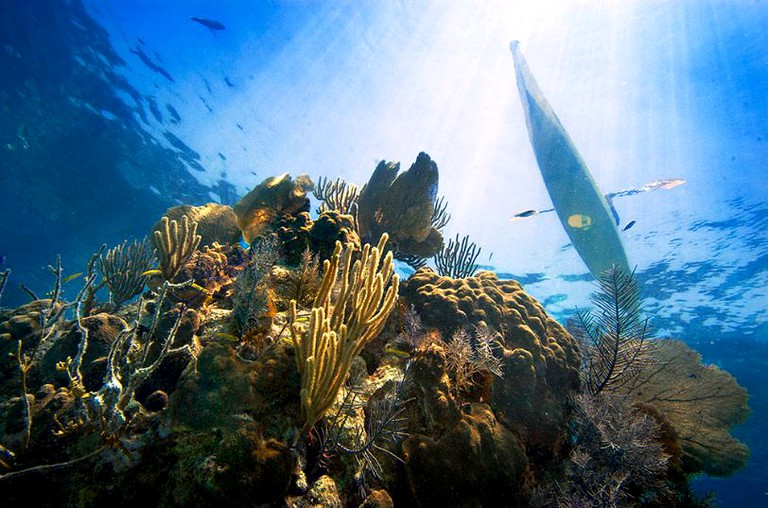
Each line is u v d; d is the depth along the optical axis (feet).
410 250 21.83
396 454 9.59
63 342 10.05
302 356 8.09
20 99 66.13
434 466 9.25
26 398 7.07
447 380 10.91
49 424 7.28
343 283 8.48
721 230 51.06
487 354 11.68
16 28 59.77
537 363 13.03
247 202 18.92
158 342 10.19
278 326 10.86
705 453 15.14
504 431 10.89
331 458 8.64
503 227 63.57
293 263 15.65
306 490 7.70
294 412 8.33
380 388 10.60
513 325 14.19
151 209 79.82
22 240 80.12
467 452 9.68
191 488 6.48
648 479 11.55
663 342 21.29
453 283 15.42
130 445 7.11
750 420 61.77
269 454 7.03
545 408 12.25
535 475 11.72
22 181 73.67
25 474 6.67
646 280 56.70
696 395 17.67
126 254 18.22
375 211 21.18
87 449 6.93
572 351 14.88
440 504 9.02
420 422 10.24
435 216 24.16
